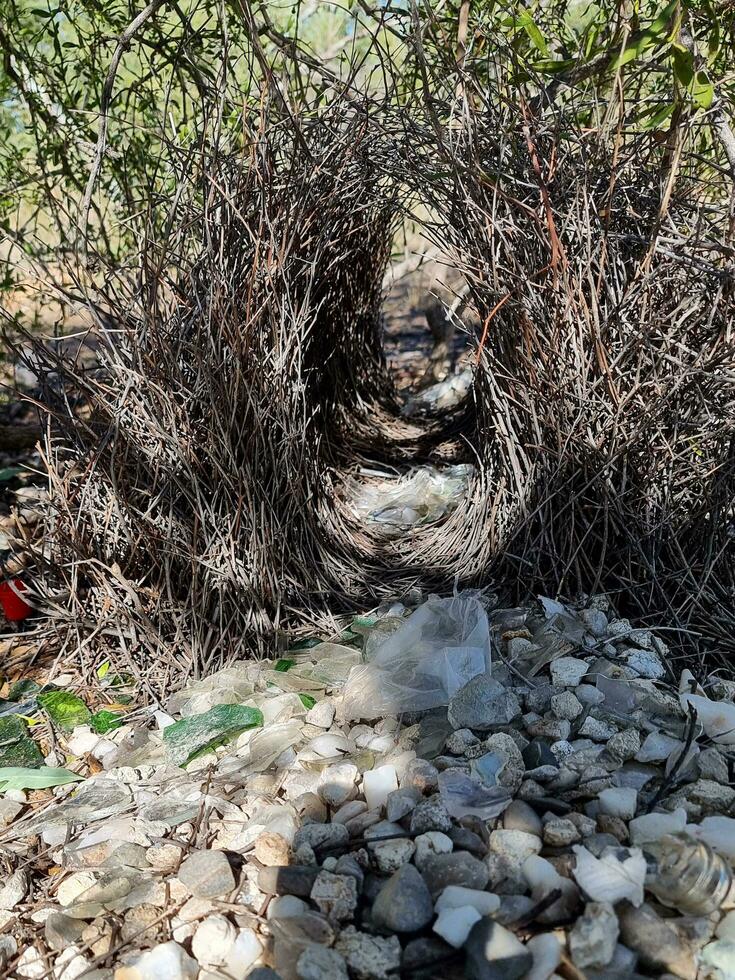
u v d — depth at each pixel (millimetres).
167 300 2223
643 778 1530
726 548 1995
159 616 2047
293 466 2221
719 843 1361
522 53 2086
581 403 1947
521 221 2062
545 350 2020
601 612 1940
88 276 2125
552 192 2039
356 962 1239
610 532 2033
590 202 1968
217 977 1281
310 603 2176
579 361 1949
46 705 1938
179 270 2164
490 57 2055
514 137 2059
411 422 3676
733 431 1866
